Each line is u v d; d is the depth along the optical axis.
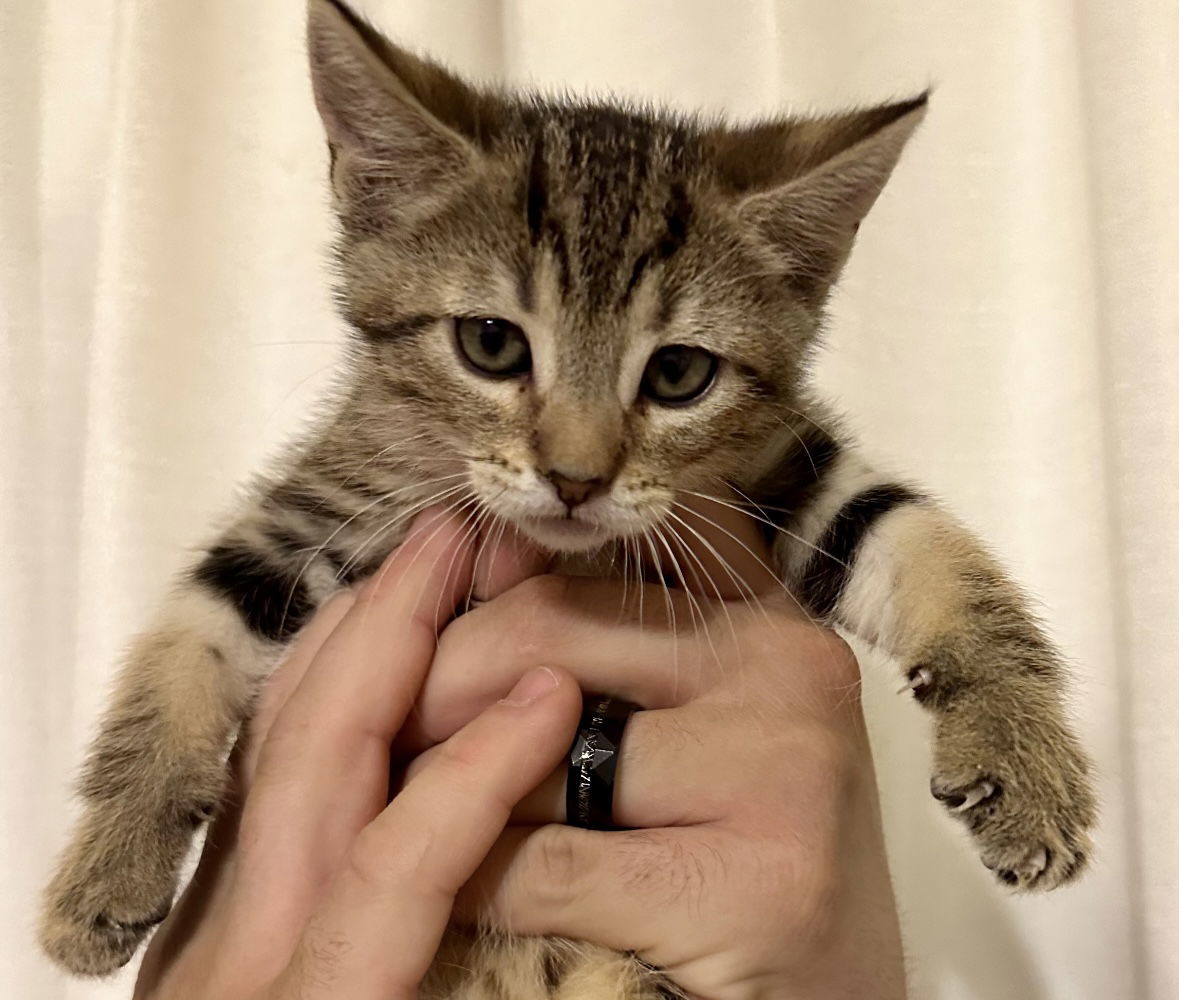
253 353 0.27
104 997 0.25
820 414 0.21
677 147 0.19
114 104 0.25
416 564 0.17
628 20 0.28
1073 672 0.18
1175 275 0.19
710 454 0.18
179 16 0.25
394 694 0.16
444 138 0.18
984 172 0.25
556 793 0.16
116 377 0.25
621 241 0.17
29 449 0.25
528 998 0.16
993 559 0.18
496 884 0.15
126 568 0.25
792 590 0.19
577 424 0.16
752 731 0.16
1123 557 0.21
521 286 0.17
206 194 0.26
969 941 0.26
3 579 0.24
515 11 0.28
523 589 0.18
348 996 0.13
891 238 0.26
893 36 0.25
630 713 0.16
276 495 0.21
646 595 0.18
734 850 0.15
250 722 0.19
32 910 0.24
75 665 0.25
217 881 0.17
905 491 0.19
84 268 0.25
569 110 0.21
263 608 0.20
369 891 0.14
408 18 0.26
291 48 0.27
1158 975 0.20
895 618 0.18
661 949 0.15
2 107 0.24
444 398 0.18
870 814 0.17
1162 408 0.20
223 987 0.15
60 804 0.25
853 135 0.18
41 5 0.25
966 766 0.15
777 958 0.15
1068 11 0.24
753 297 0.18
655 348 0.17
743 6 0.27
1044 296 0.24
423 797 0.14
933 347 0.26
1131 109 0.20
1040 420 0.25
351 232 0.19
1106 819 0.21
